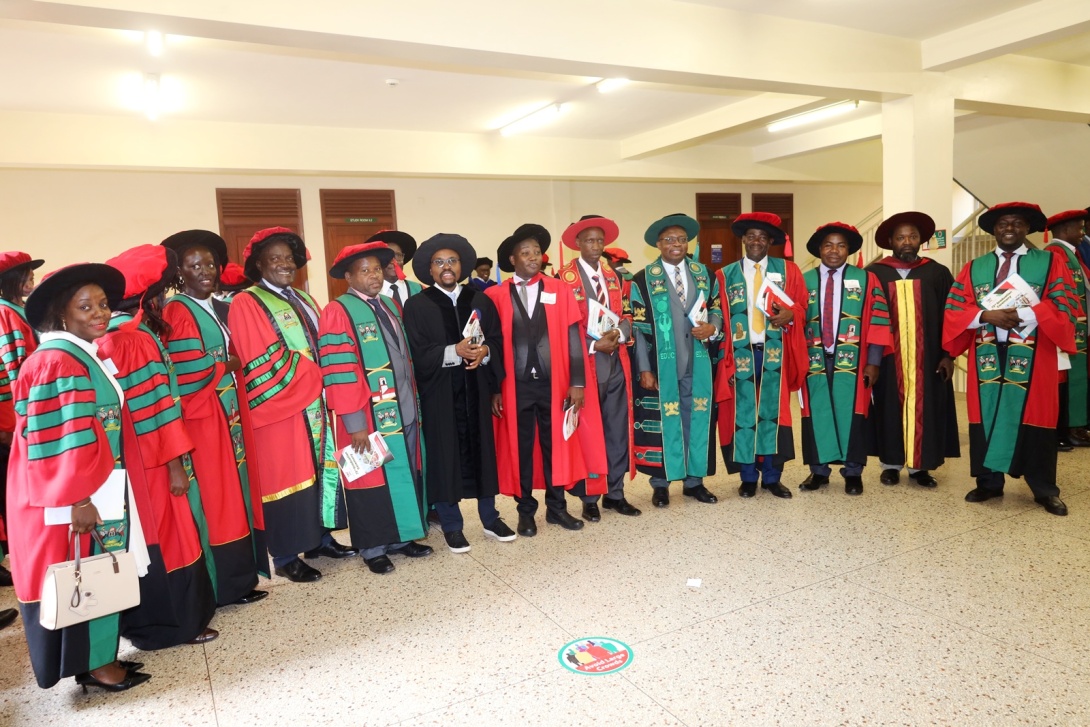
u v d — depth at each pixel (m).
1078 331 4.48
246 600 3.25
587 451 3.92
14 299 3.31
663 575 3.25
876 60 5.59
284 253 3.36
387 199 9.34
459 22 4.01
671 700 2.29
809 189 12.58
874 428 4.38
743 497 4.36
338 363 3.30
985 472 3.96
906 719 2.13
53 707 2.46
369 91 6.37
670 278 4.09
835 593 2.97
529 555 3.60
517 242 3.75
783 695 2.28
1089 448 5.18
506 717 2.25
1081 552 3.26
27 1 3.11
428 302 3.57
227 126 7.28
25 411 2.23
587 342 3.88
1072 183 8.48
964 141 8.81
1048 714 2.11
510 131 8.42
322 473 3.43
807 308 4.28
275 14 3.55
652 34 4.64
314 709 2.36
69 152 6.67
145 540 2.63
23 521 2.31
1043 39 5.14
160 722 2.33
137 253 2.66
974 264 3.92
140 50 4.98
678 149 8.98
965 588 2.95
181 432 2.68
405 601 3.16
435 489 3.57
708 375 4.11
